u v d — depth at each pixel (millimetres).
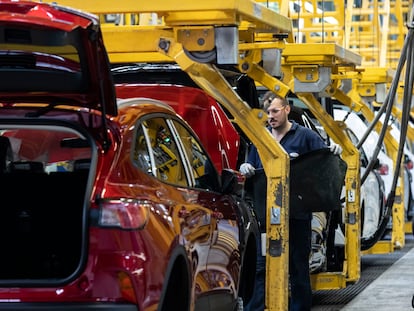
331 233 13195
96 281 6777
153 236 6984
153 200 7230
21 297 6758
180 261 7531
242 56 10453
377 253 17000
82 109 7180
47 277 7387
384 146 18750
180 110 10734
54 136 8125
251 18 9195
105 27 9266
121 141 7234
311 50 11977
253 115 9844
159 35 9164
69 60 6980
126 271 6773
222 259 8641
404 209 20266
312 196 10992
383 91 16922
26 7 6730
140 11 8812
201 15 8945
